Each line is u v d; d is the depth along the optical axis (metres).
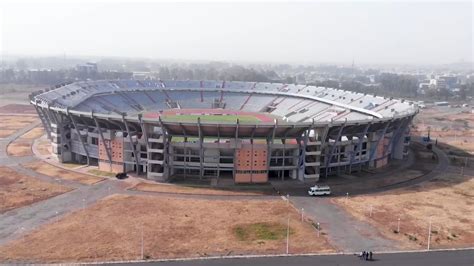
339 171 110.38
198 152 101.62
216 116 165.25
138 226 71.12
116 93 176.00
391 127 118.81
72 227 69.81
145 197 86.38
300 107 173.75
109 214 76.31
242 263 59.09
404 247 65.88
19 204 80.12
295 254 62.34
